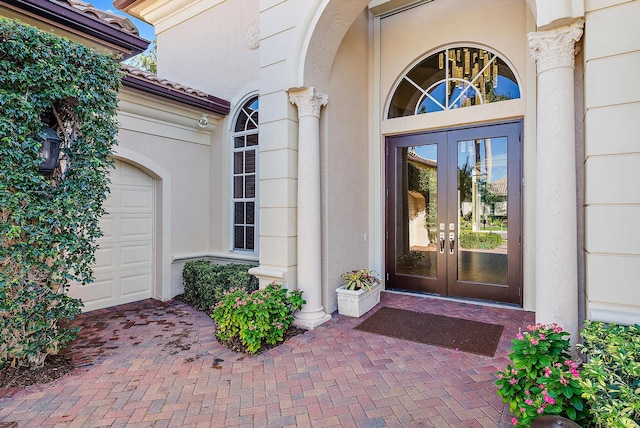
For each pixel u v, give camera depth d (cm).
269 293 388
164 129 565
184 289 579
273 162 438
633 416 165
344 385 282
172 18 745
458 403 254
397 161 564
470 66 506
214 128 639
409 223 555
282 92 429
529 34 292
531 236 449
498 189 485
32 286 293
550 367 215
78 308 333
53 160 297
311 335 387
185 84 720
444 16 514
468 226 508
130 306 527
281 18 429
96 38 371
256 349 343
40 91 288
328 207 459
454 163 516
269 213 441
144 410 252
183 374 305
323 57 434
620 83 246
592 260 255
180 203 593
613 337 213
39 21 335
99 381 293
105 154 334
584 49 264
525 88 452
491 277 493
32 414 247
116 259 532
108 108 336
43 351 314
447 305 486
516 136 471
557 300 277
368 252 568
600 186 253
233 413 247
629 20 245
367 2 412
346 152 502
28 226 282
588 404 198
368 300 471
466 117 494
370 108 570
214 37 673
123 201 540
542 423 181
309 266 421
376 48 565
